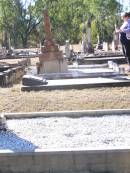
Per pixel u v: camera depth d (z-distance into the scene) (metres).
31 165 6.16
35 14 72.81
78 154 6.13
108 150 6.12
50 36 18.62
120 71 17.14
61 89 13.05
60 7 74.06
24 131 8.26
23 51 51.66
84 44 42.47
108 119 9.14
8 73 16.30
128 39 15.59
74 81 14.32
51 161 6.15
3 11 71.69
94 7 69.25
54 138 7.62
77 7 75.00
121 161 6.11
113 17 69.00
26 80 13.23
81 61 26.22
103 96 11.34
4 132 8.20
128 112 9.62
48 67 18.36
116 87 13.09
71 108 10.53
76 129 8.31
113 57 27.14
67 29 75.94
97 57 28.98
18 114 9.52
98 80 14.21
